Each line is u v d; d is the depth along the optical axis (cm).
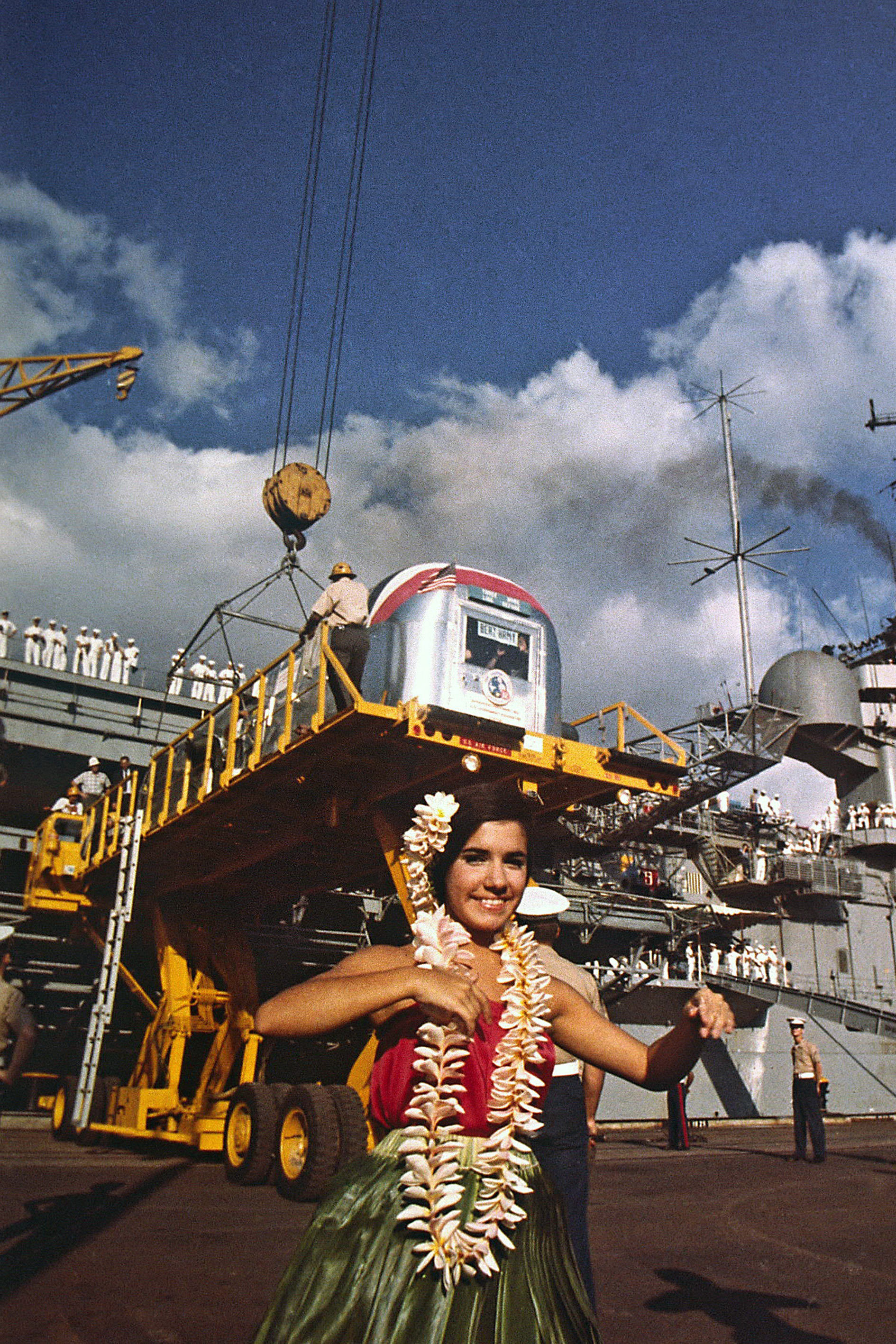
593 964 2792
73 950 2122
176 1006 1359
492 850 228
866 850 4159
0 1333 497
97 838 1703
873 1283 686
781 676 4616
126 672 2634
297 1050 1402
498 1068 206
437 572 1122
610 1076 2731
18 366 2906
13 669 2462
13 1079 450
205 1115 1252
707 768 2967
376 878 1491
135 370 2961
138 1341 498
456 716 1001
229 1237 780
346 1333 187
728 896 3722
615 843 2527
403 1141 202
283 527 1552
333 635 1055
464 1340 185
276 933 2022
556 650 1174
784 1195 1129
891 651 4909
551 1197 210
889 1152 1781
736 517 4216
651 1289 661
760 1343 533
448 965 210
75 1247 712
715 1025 203
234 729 1209
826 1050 3180
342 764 1081
